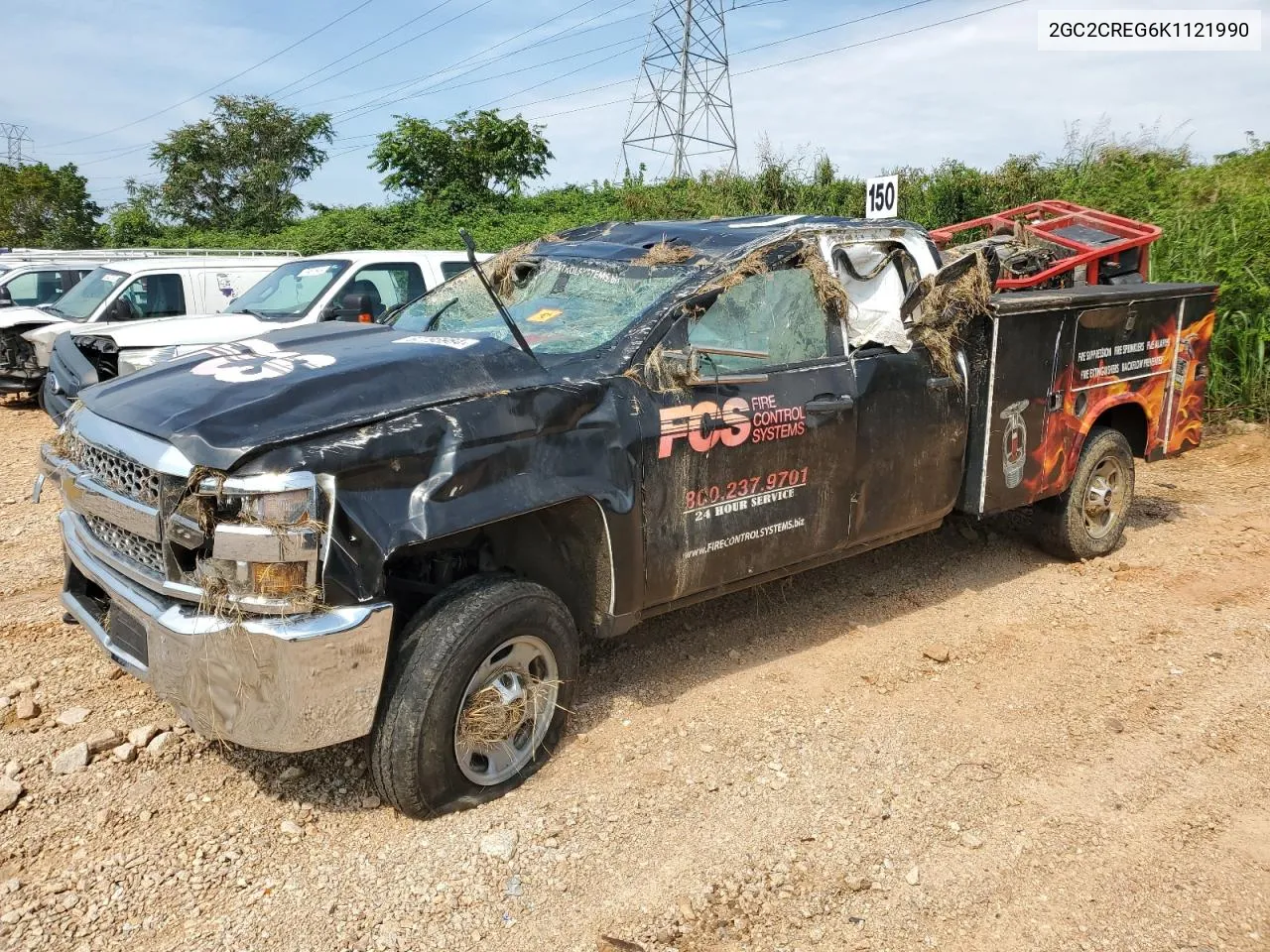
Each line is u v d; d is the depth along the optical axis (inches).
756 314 158.6
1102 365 214.4
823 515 165.8
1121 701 165.2
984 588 215.0
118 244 1441.9
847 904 115.0
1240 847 127.0
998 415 191.2
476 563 142.9
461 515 118.3
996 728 155.7
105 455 122.5
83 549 132.5
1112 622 198.1
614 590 138.9
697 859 121.9
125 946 104.3
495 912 111.7
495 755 133.2
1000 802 135.8
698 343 149.6
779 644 183.9
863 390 167.6
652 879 118.0
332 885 115.0
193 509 109.6
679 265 158.2
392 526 113.5
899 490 178.1
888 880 119.4
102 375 308.5
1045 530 227.3
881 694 165.6
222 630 108.4
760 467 153.9
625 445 136.2
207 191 1603.1
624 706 158.6
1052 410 203.8
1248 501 281.6
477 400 123.1
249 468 107.8
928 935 110.4
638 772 139.9
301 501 107.7
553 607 132.7
